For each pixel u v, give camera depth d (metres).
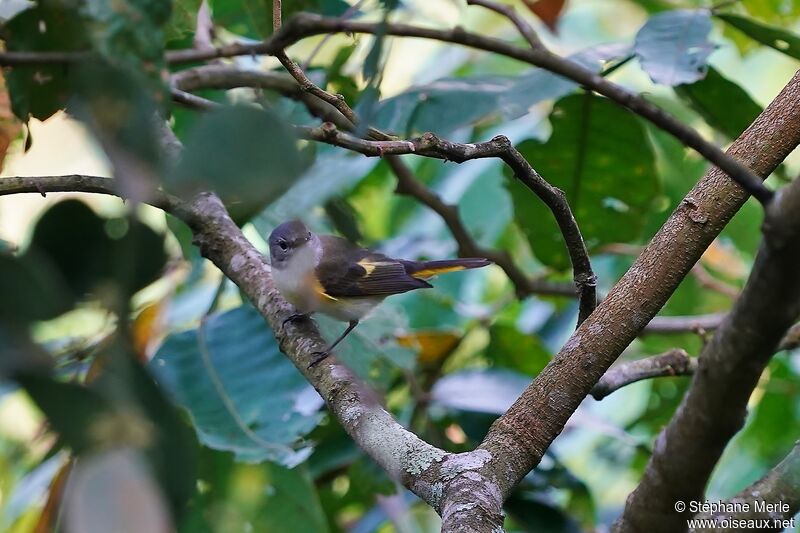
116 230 2.44
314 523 7.76
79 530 1.91
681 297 11.55
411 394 8.90
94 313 2.83
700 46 7.65
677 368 7.25
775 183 10.84
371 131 5.42
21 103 4.99
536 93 7.74
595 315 5.49
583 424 8.76
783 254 3.43
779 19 9.95
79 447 2.16
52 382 2.22
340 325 8.80
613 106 8.73
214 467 7.76
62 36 3.76
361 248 9.21
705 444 4.43
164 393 2.48
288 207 8.02
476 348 10.96
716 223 5.54
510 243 13.02
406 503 9.34
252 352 7.92
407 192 9.92
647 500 4.86
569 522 8.15
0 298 2.31
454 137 11.70
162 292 9.20
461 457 4.95
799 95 5.79
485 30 12.62
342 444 8.80
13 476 9.10
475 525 4.40
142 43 2.88
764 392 10.91
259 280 7.20
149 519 1.94
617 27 13.52
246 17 9.98
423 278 9.61
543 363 10.13
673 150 11.07
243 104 2.37
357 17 9.45
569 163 9.38
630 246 11.02
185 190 2.36
